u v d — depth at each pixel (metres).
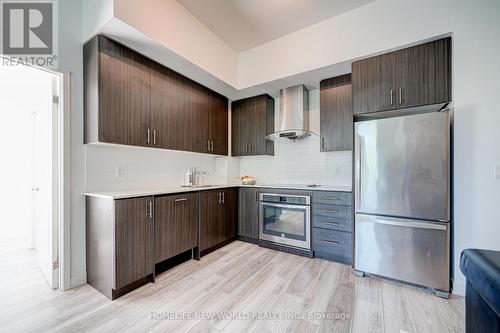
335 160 3.16
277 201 2.96
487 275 0.85
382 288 1.98
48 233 2.06
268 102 3.50
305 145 3.39
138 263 1.96
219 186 3.09
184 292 1.92
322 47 2.52
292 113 3.15
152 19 2.00
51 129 1.98
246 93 3.45
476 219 1.81
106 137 1.96
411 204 1.97
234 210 3.29
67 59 1.96
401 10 2.09
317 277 2.19
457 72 1.88
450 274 1.89
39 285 2.02
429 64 2.03
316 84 3.08
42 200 2.25
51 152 1.99
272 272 2.30
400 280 2.02
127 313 1.63
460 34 1.87
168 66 2.53
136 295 1.87
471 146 1.83
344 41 2.38
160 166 2.86
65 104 1.95
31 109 2.89
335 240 2.55
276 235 2.95
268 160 3.71
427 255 1.91
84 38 2.04
